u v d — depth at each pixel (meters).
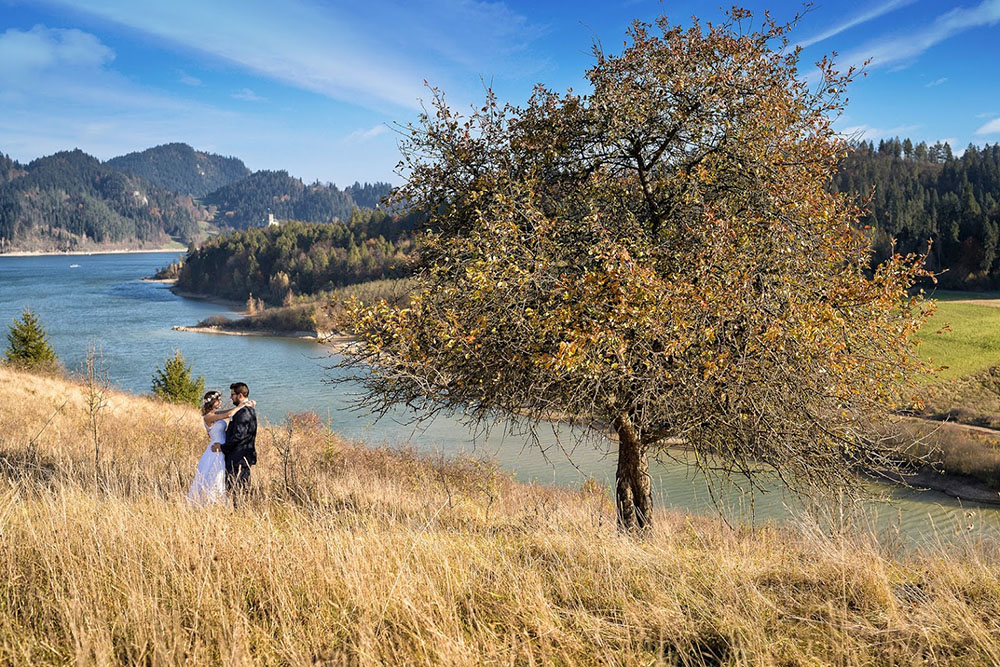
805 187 7.19
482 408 7.23
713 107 7.30
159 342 80.00
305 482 8.09
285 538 4.36
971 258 100.50
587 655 3.05
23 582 3.53
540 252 6.54
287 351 74.69
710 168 7.40
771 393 6.26
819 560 4.32
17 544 3.91
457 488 11.61
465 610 3.55
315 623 3.20
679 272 6.75
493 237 6.52
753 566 4.32
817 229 7.06
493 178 7.40
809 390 6.47
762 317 6.04
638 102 7.47
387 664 2.85
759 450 6.88
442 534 5.14
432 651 2.97
